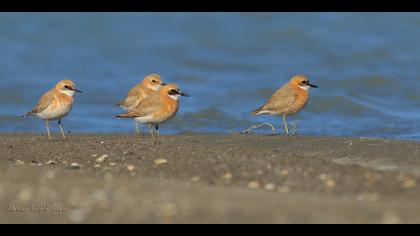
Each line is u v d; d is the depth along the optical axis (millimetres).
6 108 23547
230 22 37156
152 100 16703
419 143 14914
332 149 14789
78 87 26391
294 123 19594
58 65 30172
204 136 17219
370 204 10789
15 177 12828
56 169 13430
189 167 13117
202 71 29109
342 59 30359
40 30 35375
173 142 16469
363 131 19547
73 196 11602
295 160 13281
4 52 32062
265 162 13141
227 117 21641
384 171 12680
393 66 28562
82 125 21312
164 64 30312
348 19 36750
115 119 22094
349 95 23734
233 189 11727
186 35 35344
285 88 17953
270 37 34562
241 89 25531
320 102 22781
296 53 31859
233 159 13469
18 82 27047
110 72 29031
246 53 32094
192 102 23719
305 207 10703
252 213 10508
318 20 36781
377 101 23391
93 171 13203
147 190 11750
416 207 10633
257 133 17766
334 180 12016
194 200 11125
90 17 37781
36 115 17672
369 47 31953
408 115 21531
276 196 11266
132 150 14781
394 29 35031
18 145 15906
